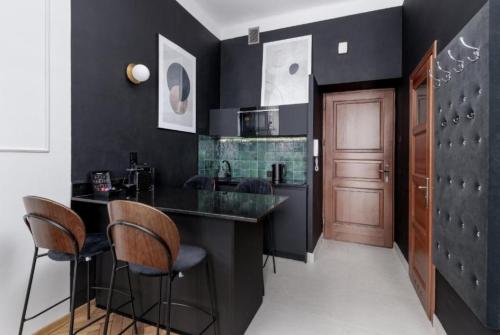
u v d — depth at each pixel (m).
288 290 2.33
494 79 1.07
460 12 1.46
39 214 1.32
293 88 3.52
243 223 1.73
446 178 1.54
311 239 2.97
